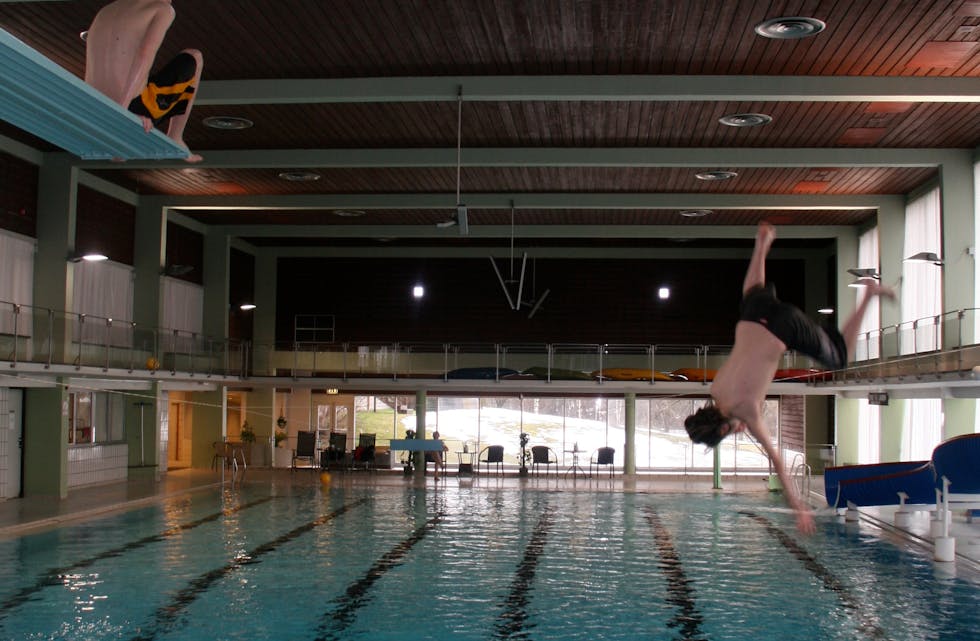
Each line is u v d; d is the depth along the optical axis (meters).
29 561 12.30
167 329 22.03
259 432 28.69
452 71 13.68
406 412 29.62
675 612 9.77
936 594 10.75
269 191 22.27
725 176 19.55
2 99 4.21
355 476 25.45
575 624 9.22
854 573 12.02
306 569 11.90
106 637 8.52
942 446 13.85
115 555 12.80
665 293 29.98
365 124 16.50
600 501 20.16
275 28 12.16
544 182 20.75
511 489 22.39
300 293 30.78
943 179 17.56
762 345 2.59
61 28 12.27
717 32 12.00
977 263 17.33
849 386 21.08
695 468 29.20
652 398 29.48
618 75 13.66
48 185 19.30
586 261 30.27
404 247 30.47
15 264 18.56
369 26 12.03
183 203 23.00
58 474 19.11
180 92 4.98
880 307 21.75
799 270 29.56
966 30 11.84
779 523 16.83
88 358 18.70
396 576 11.50
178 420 29.52
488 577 11.51
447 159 18.08
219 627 8.92
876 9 11.19
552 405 29.61
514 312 30.27
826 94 13.65
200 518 16.73
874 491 16.77
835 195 21.72
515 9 11.32
